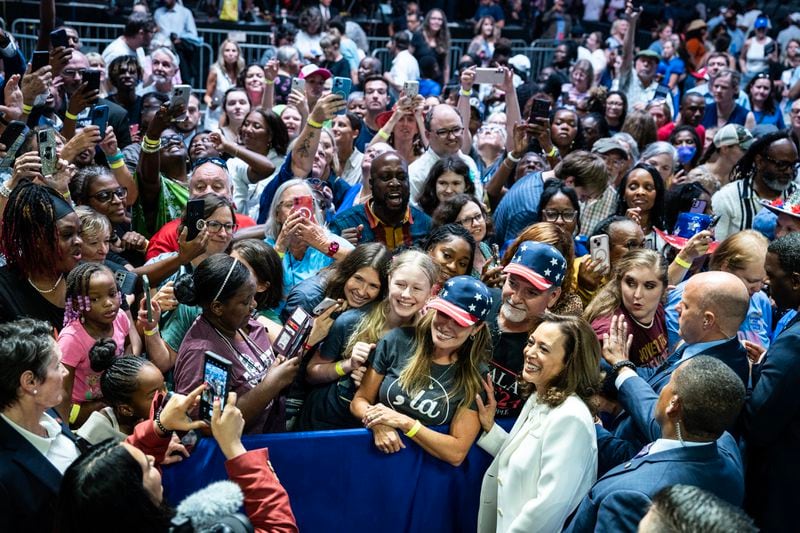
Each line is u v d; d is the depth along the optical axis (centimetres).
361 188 651
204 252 477
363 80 1109
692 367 318
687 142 852
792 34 1584
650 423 347
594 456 357
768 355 370
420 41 1293
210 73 1073
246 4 1433
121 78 801
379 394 378
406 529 379
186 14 1204
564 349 354
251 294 368
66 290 387
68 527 258
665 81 1362
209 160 578
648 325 423
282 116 781
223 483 277
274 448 357
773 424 363
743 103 1153
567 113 789
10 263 411
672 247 572
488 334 375
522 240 461
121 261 498
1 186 477
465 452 371
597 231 516
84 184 514
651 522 242
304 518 368
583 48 1405
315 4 1463
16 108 592
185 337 371
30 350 301
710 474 315
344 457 367
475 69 779
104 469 257
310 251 511
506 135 799
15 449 300
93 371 383
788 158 623
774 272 386
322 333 388
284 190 525
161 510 266
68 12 1203
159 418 325
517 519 350
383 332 393
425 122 771
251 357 377
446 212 529
